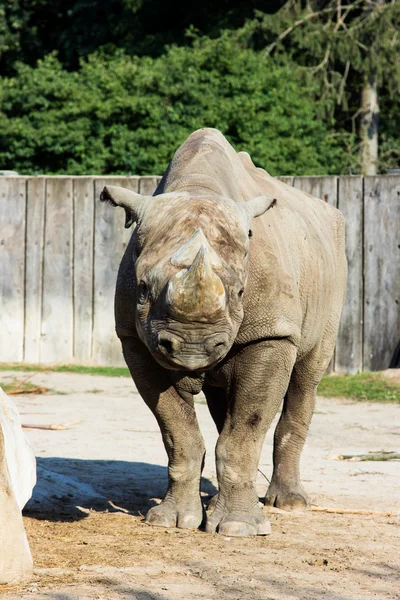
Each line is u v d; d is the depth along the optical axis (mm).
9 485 13648
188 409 17281
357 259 39469
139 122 66750
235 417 16922
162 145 63938
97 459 24172
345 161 74562
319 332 19906
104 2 86875
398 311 39531
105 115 65875
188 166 16672
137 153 64062
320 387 37062
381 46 75500
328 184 39375
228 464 16859
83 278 41031
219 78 68250
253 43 76438
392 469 23828
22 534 13617
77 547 15281
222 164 17047
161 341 13469
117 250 40688
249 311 16281
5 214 41312
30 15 90188
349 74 84125
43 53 89812
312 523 18016
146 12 84812
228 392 17047
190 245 13680
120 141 64438
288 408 20422
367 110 79375
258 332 16391
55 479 20375
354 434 28766
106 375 39000
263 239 16672
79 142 66188
